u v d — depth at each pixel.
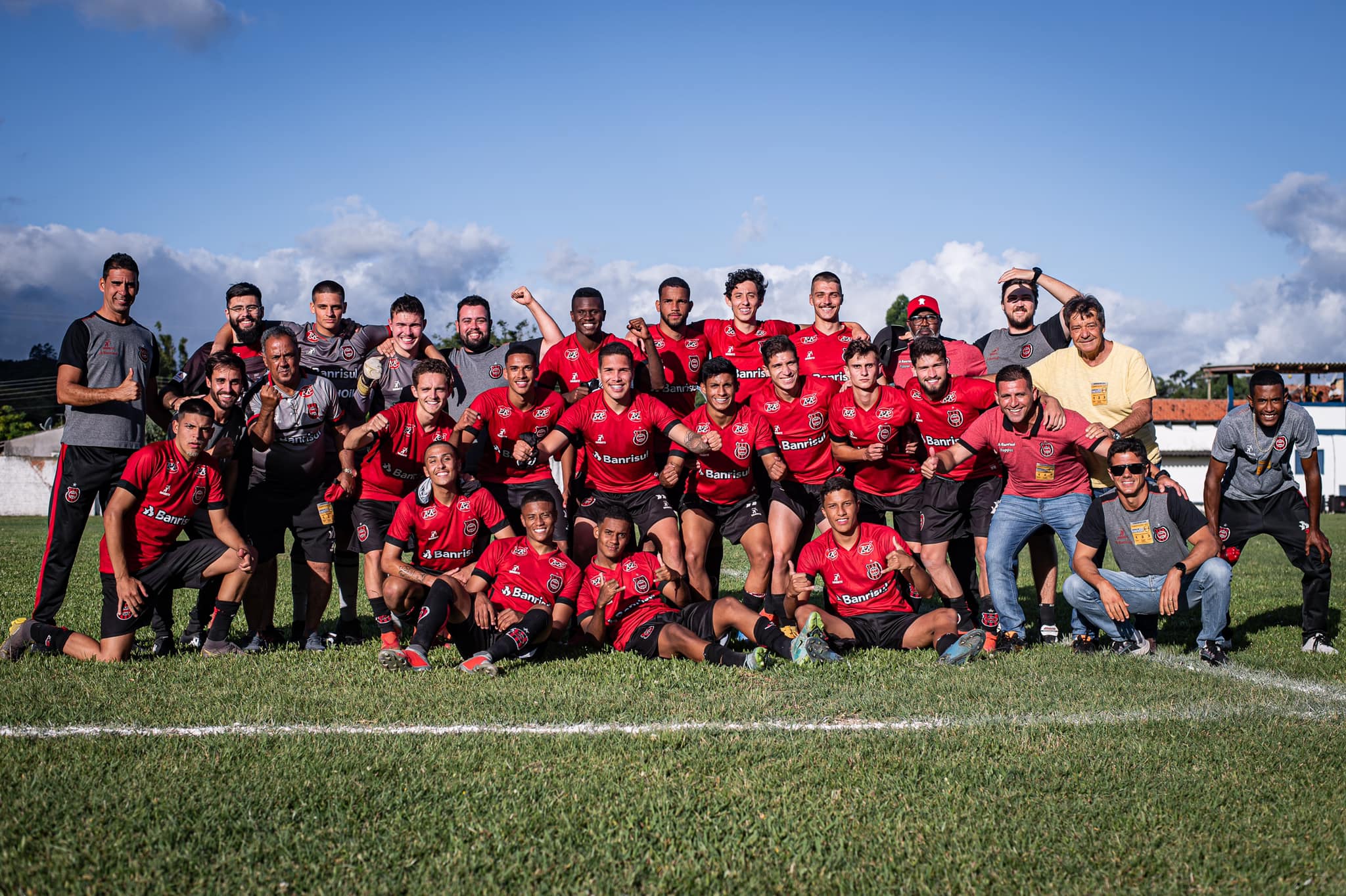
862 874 3.02
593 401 7.12
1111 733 4.39
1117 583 6.39
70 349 6.67
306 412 6.88
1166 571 6.26
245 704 4.87
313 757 4.00
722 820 3.41
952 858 3.13
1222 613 5.99
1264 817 3.44
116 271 6.79
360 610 8.68
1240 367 43.78
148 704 4.84
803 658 5.76
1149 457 7.52
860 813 3.46
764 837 3.27
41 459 35.91
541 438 7.42
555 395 7.50
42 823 3.31
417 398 6.94
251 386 7.11
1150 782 3.77
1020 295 8.16
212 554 6.27
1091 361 7.35
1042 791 3.68
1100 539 6.37
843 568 6.50
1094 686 5.28
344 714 4.70
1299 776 3.84
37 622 6.07
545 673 5.69
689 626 6.34
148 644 6.77
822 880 2.99
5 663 5.85
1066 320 7.90
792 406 7.45
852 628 6.48
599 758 4.00
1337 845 3.23
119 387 6.50
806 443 7.54
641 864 3.07
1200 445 45.50
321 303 7.97
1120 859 3.13
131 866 3.03
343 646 6.85
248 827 3.32
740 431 7.15
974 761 3.98
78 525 6.71
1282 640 6.87
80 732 4.36
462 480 6.83
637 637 6.21
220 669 5.73
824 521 7.75
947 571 7.22
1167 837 3.29
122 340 6.88
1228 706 4.89
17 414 51.50
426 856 3.12
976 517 7.34
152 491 6.07
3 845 3.16
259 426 6.64
